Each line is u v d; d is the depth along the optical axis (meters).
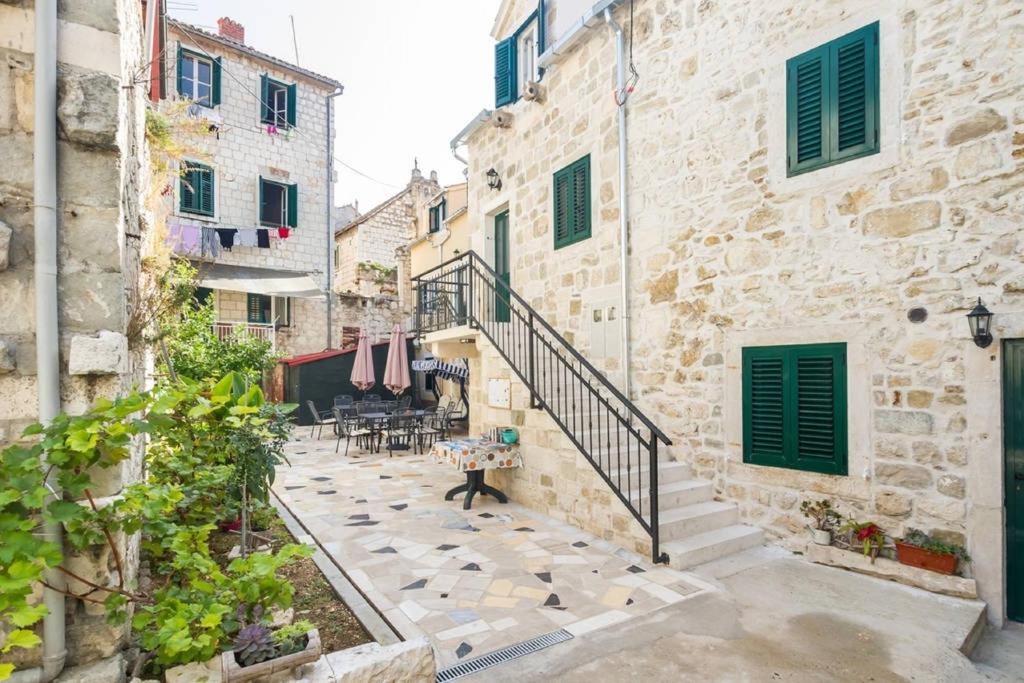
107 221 2.25
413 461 8.78
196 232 11.37
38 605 1.90
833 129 4.20
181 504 3.66
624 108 5.86
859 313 4.05
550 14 7.15
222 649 2.28
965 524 3.54
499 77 8.10
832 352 4.18
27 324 2.10
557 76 6.92
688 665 2.78
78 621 2.15
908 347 3.81
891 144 3.89
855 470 4.06
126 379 2.60
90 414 1.98
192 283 5.34
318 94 14.95
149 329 4.33
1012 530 3.43
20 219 2.10
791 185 4.43
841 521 4.12
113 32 2.27
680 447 5.31
